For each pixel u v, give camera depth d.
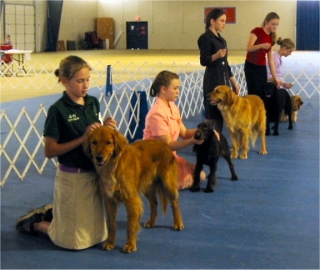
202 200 5.00
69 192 3.70
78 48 38.28
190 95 12.06
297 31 36.91
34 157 6.27
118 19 40.56
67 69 3.60
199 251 3.74
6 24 30.38
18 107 10.92
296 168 6.29
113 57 28.52
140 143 3.89
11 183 5.59
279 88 8.85
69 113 3.66
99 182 3.71
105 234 3.89
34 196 5.12
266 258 3.62
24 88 14.86
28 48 33.00
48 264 3.51
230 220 4.42
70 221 3.73
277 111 8.47
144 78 16.55
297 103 9.62
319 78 18.59
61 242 3.75
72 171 3.70
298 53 33.53
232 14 37.88
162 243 3.89
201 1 38.62
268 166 6.40
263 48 8.00
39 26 34.03
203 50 6.80
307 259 3.60
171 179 4.02
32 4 33.03
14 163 5.98
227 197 5.11
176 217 4.16
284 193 5.23
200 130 4.96
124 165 3.56
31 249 3.78
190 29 39.41
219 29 6.86
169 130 4.85
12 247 3.81
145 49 40.12
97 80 16.28
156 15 39.88
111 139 3.43
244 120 6.71
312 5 36.38
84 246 3.74
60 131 3.65
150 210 4.27
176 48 39.94
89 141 3.45
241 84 14.45
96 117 3.85
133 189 3.63
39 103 11.59
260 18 37.41
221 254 3.69
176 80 4.87
